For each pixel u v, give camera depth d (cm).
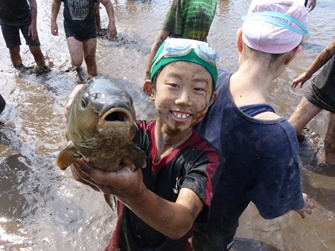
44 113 516
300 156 435
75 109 132
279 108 527
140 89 585
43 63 635
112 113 126
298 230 336
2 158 421
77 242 321
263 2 210
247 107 210
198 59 173
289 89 576
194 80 174
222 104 216
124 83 604
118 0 1076
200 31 435
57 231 330
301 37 211
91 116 123
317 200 373
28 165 412
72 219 343
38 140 456
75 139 132
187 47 172
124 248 222
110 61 688
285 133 205
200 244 268
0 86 584
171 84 176
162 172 190
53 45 738
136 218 206
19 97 554
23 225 336
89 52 604
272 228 338
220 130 213
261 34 204
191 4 424
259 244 322
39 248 314
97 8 780
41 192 374
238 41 232
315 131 475
